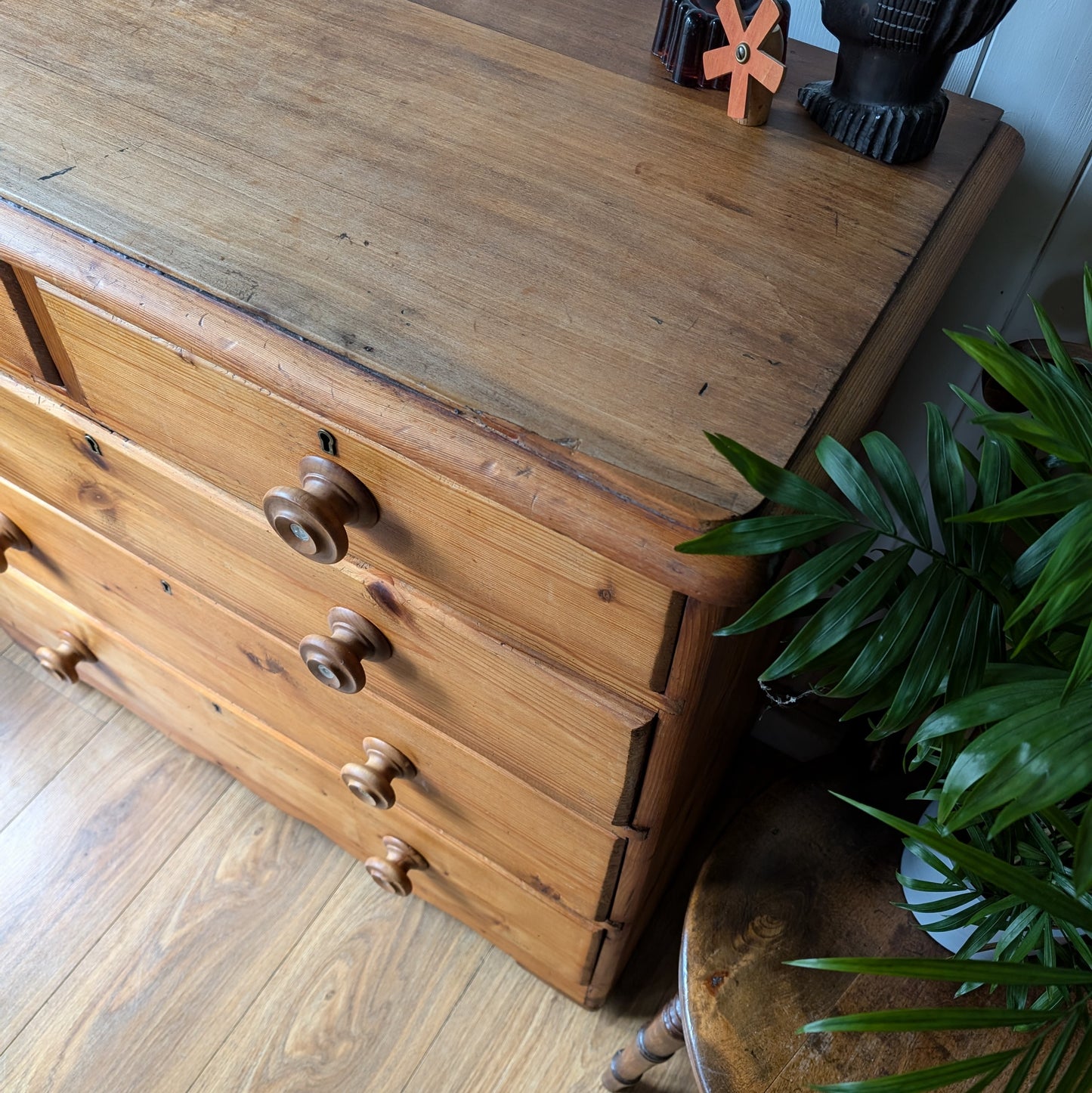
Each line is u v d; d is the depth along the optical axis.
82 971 1.15
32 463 0.89
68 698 1.35
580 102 0.73
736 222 0.65
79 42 0.75
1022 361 0.46
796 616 1.03
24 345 0.73
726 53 0.71
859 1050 0.77
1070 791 0.43
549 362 0.56
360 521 0.65
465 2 0.82
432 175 0.66
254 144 0.67
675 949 1.19
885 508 0.50
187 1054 1.10
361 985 1.15
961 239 0.69
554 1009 1.14
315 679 0.88
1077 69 0.75
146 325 0.60
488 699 0.74
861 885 0.86
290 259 0.60
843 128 0.71
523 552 0.59
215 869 1.22
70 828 1.24
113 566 0.96
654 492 0.51
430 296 0.59
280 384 0.57
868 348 0.60
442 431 0.54
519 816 0.85
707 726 0.75
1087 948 0.59
